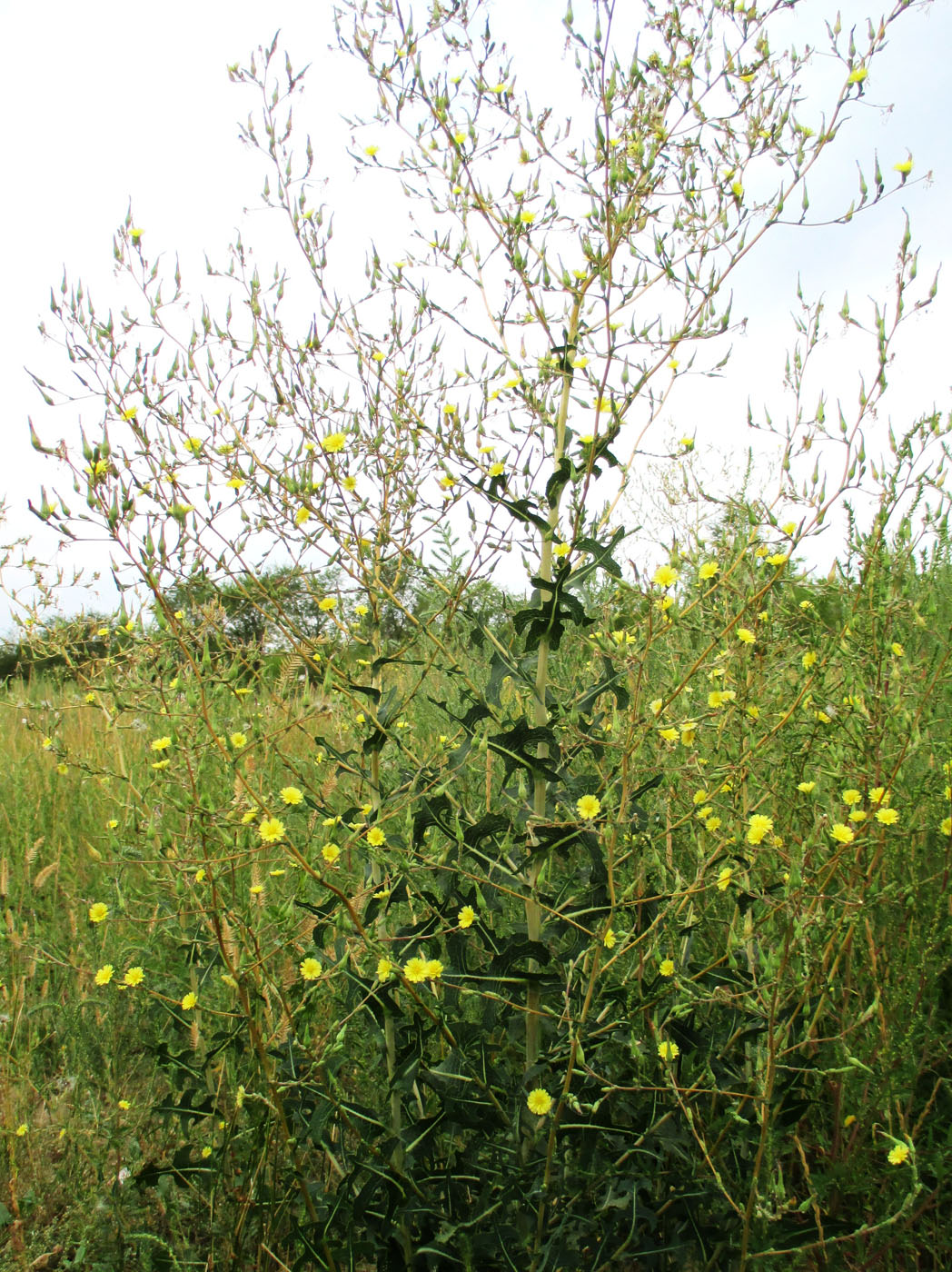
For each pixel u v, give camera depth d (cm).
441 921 151
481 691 170
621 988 144
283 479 160
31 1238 157
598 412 154
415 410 177
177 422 169
